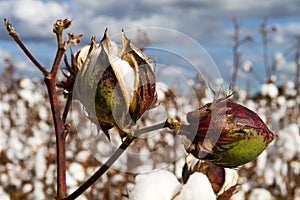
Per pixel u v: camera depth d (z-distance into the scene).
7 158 1.76
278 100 1.87
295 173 1.55
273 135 0.43
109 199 1.26
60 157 0.42
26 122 2.24
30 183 1.64
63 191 0.42
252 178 1.51
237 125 0.42
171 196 0.40
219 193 0.44
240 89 1.99
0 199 0.91
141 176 0.41
